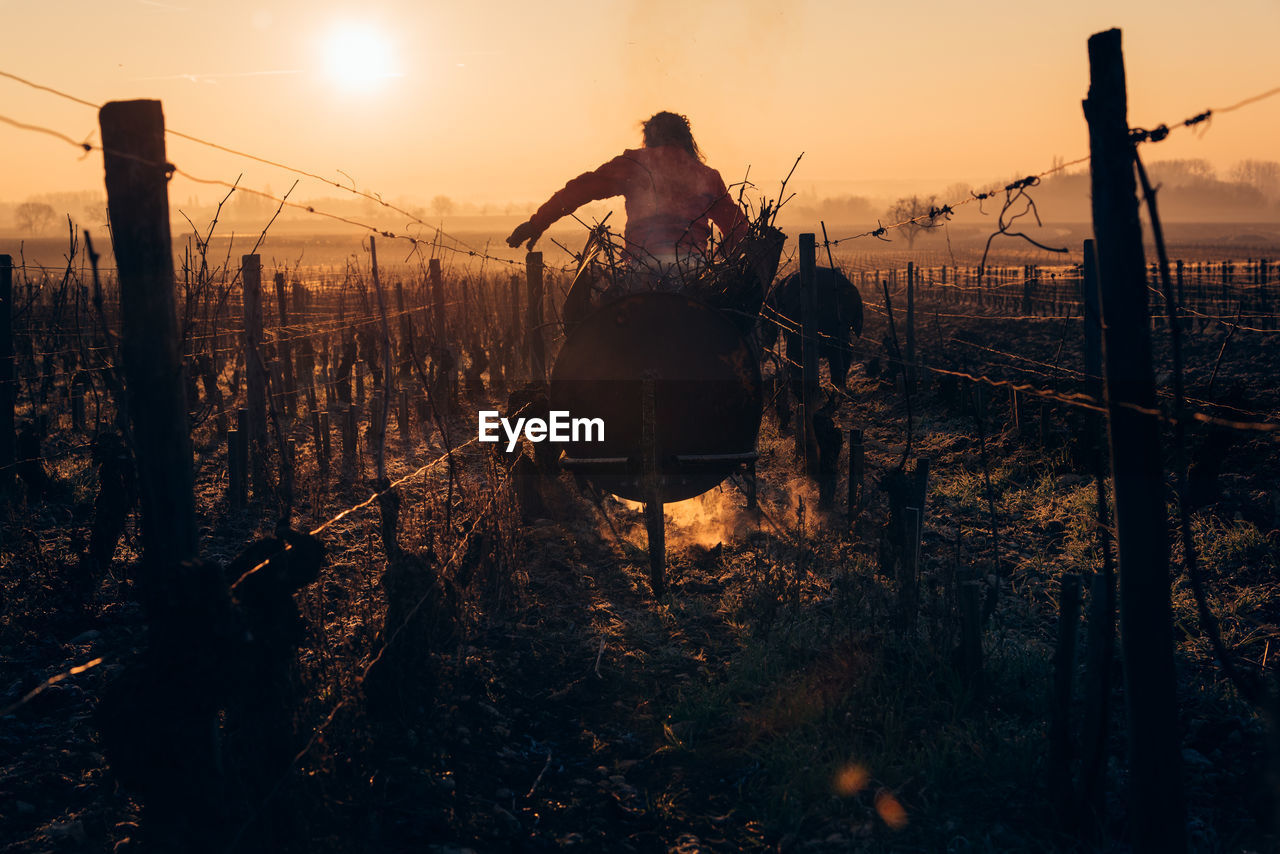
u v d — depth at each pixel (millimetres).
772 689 4547
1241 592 5688
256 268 7965
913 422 11609
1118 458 3016
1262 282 25312
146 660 2760
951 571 5176
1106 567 3295
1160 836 3074
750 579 6082
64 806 3592
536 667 5023
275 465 7969
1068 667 3482
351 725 3734
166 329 2801
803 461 8836
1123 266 2928
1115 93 2869
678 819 3672
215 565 2717
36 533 6793
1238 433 7531
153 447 2822
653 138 7281
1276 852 3182
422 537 5441
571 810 3719
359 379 13094
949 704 4277
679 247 7020
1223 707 4402
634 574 6383
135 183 2715
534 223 7219
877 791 3725
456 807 3635
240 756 3084
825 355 13641
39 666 4789
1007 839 3428
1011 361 15648
